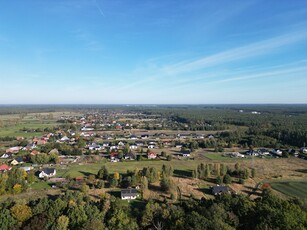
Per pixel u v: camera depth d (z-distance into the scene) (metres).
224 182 114.56
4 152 173.12
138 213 77.62
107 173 120.00
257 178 125.06
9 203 77.38
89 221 64.50
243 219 61.72
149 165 151.38
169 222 66.12
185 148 198.25
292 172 137.25
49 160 153.75
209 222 56.03
